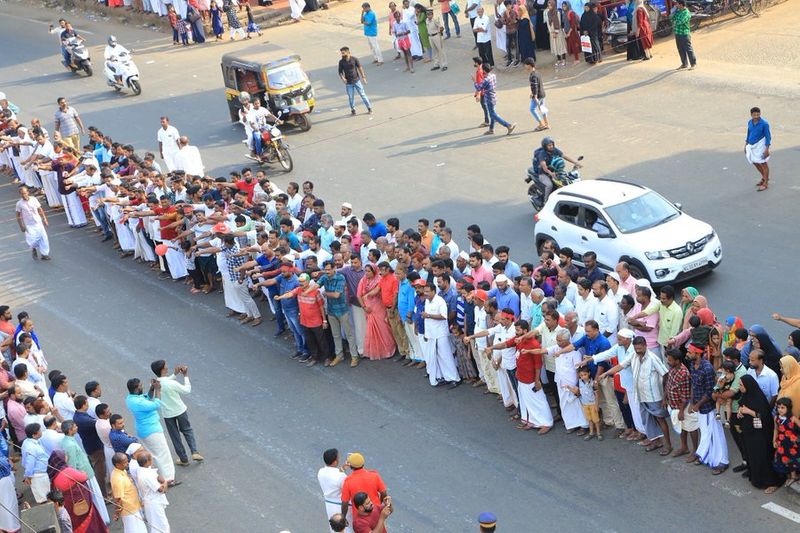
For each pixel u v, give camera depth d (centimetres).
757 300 1623
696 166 2194
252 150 2631
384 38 3656
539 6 3100
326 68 3441
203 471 1452
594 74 2884
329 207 2327
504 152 2483
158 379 1437
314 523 1298
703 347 1282
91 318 2025
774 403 1193
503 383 1459
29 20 4906
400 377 1638
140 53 4009
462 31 3534
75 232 2505
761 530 1131
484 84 2558
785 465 1170
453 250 1695
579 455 1340
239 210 1931
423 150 2598
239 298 1903
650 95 2655
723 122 2406
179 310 2008
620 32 2886
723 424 1281
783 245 1795
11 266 2338
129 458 1302
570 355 1357
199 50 3938
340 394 1612
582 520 1202
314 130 2902
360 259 1745
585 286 1424
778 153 2181
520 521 1222
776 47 2767
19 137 2777
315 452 1459
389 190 2375
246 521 1322
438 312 1532
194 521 1339
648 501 1216
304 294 1669
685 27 2702
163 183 2205
